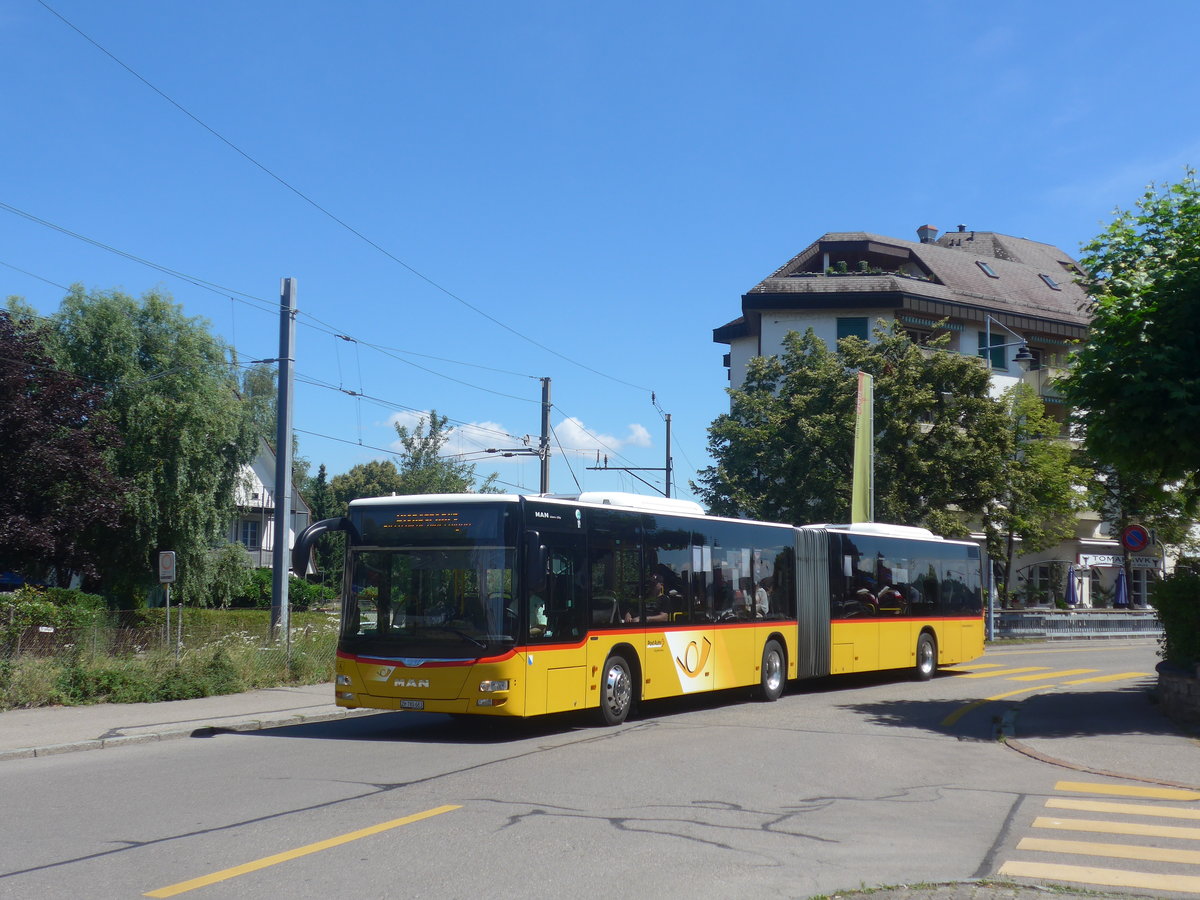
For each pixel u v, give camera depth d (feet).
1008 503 119.03
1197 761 38.01
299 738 44.55
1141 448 45.65
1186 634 48.83
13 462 80.89
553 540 45.39
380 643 44.14
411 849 24.23
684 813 28.58
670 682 51.88
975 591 83.05
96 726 45.11
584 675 46.39
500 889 21.08
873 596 70.59
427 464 168.96
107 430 89.20
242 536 175.42
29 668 52.19
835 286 147.23
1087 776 35.55
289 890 20.88
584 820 27.45
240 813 28.19
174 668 57.21
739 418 123.34
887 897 20.74
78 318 98.68
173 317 101.86
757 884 21.67
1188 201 46.60
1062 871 23.02
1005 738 43.60
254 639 65.51
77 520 82.53
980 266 166.91
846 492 111.96
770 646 60.34
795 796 31.48
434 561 44.06
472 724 49.49
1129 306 44.98
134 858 23.31
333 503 284.41
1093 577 164.45
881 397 112.06
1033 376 152.66
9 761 38.06
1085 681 71.61
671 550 53.11
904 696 62.95
